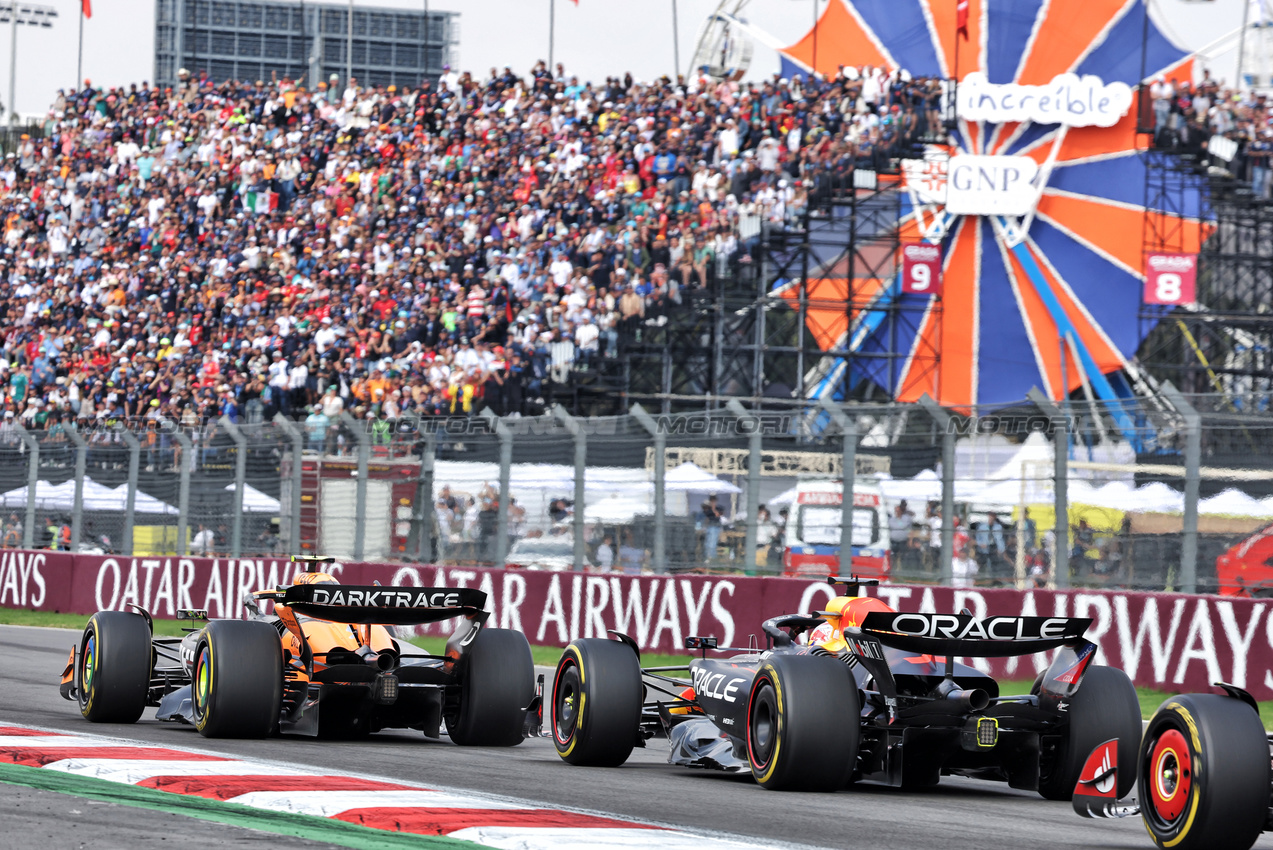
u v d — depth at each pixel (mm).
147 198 138250
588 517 59125
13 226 147000
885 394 129000
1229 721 19844
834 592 50781
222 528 71750
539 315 112125
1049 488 49344
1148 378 132875
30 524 81375
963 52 138500
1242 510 46406
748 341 122812
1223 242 135750
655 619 55688
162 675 37219
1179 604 44781
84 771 25156
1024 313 132375
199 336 121688
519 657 33812
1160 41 139125
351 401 108938
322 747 31453
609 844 19453
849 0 142500
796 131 125875
